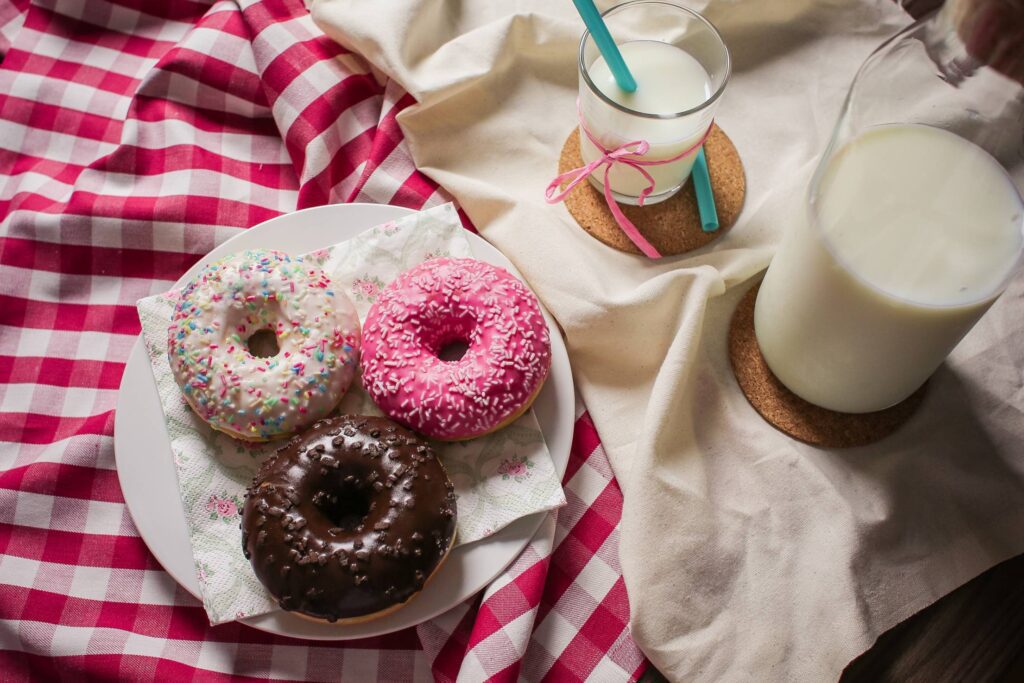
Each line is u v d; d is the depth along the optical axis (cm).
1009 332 54
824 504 52
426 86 59
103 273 59
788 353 51
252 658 52
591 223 58
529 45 62
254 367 52
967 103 44
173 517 51
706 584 51
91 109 63
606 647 51
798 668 50
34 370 57
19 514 54
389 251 56
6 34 66
